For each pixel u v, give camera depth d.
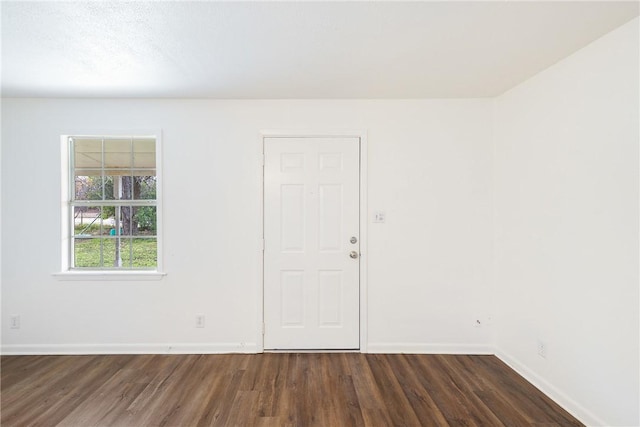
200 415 2.00
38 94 2.69
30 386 2.31
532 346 2.38
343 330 2.88
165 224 2.84
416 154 2.86
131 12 1.55
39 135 2.79
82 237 2.92
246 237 2.86
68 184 2.89
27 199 2.80
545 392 2.23
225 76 2.33
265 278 2.87
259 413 2.01
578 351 1.98
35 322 2.81
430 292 2.87
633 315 1.65
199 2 1.47
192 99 2.83
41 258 2.81
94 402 2.12
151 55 2.00
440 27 1.70
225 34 1.76
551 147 2.19
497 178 2.81
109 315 2.83
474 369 2.57
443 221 2.86
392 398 2.17
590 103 1.88
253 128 2.85
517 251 2.55
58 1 1.46
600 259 1.83
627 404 1.68
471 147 2.85
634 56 1.63
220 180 2.85
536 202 2.34
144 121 2.83
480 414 2.01
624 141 1.69
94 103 2.81
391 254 2.87
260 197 2.85
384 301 2.87
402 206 2.86
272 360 2.71
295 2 1.47
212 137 2.84
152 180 2.93
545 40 1.84
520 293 2.52
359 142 2.87
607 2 1.48
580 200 1.96
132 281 2.83
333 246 2.87
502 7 1.53
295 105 2.85
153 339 2.84
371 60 2.09
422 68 2.21
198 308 2.85
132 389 2.28
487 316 2.86
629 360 1.67
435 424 1.92
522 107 2.48
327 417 1.98
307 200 2.86
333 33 1.76
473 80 2.44
